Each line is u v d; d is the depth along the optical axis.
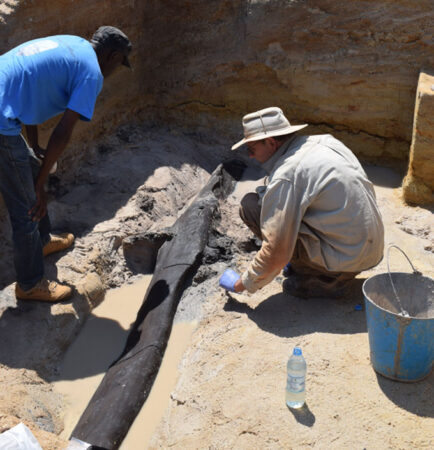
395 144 6.00
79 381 3.68
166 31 6.41
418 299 3.33
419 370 3.13
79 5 5.27
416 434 2.87
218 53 6.36
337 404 3.06
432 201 5.23
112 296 4.47
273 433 2.94
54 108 3.63
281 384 3.22
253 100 6.43
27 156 3.62
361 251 3.60
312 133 6.32
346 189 3.49
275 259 3.54
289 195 3.44
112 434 3.11
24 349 3.70
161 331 3.81
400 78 5.73
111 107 6.07
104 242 4.71
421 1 5.52
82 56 3.51
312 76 6.05
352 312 3.76
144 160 5.80
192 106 6.63
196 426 3.12
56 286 4.04
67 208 5.06
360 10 5.73
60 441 2.86
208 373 3.44
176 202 5.46
